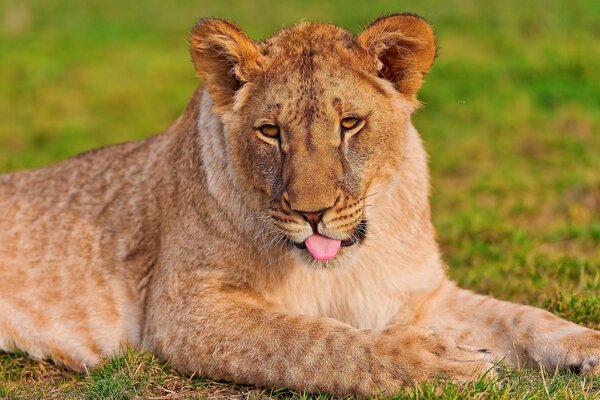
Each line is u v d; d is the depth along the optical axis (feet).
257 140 28.07
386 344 26.27
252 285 30.35
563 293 35.63
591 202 51.98
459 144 64.03
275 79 28.02
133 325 33.27
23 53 93.30
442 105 72.49
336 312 31.24
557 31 91.25
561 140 63.57
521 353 30.25
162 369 29.89
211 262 30.50
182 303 30.55
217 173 30.48
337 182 26.91
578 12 97.50
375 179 28.63
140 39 102.01
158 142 35.19
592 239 45.37
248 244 29.96
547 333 29.78
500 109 71.10
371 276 30.76
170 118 74.33
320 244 27.17
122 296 33.53
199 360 29.30
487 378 25.48
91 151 37.58
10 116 74.64
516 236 44.93
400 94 29.48
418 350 26.02
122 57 92.89
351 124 27.78
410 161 31.50
